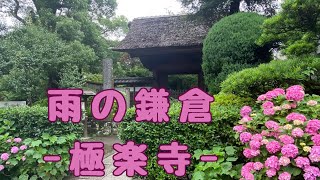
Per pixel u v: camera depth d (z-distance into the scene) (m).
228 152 2.77
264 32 4.11
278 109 2.50
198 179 2.59
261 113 2.68
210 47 6.12
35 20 12.84
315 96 2.76
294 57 4.02
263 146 2.29
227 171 2.58
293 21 3.61
